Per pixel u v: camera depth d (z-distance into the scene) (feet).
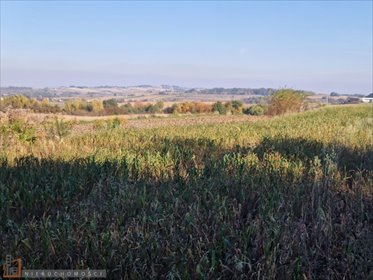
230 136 35.55
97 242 11.59
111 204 14.80
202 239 12.24
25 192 15.98
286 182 18.20
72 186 17.39
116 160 21.76
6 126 30.32
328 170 19.69
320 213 13.71
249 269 11.01
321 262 11.98
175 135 37.52
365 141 31.58
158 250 11.57
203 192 16.28
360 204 15.80
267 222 13.10
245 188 16.83
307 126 47.83
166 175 19.19
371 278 10.87
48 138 32.17
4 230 13.55
